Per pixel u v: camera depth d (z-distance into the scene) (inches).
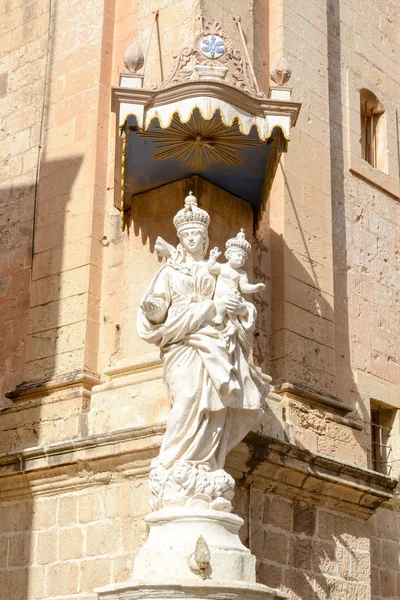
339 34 725.3
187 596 427.8
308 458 538.9
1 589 544.1
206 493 456.8
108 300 572.4
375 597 610.5
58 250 593.9
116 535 508.1
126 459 509.0
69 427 547.5
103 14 626.8
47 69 646.5
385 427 673.0
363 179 706.2
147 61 591.8
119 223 581.6
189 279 487.5
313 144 641.6
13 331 609.0
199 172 556.4
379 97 742.5
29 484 548.1
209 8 591.8
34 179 634.2
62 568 523.8
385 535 632.4
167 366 478.3
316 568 543.8
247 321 489.7
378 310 682.2
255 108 518.9
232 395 470.6
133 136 525.3
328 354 601.6
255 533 516.1
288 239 599.2
